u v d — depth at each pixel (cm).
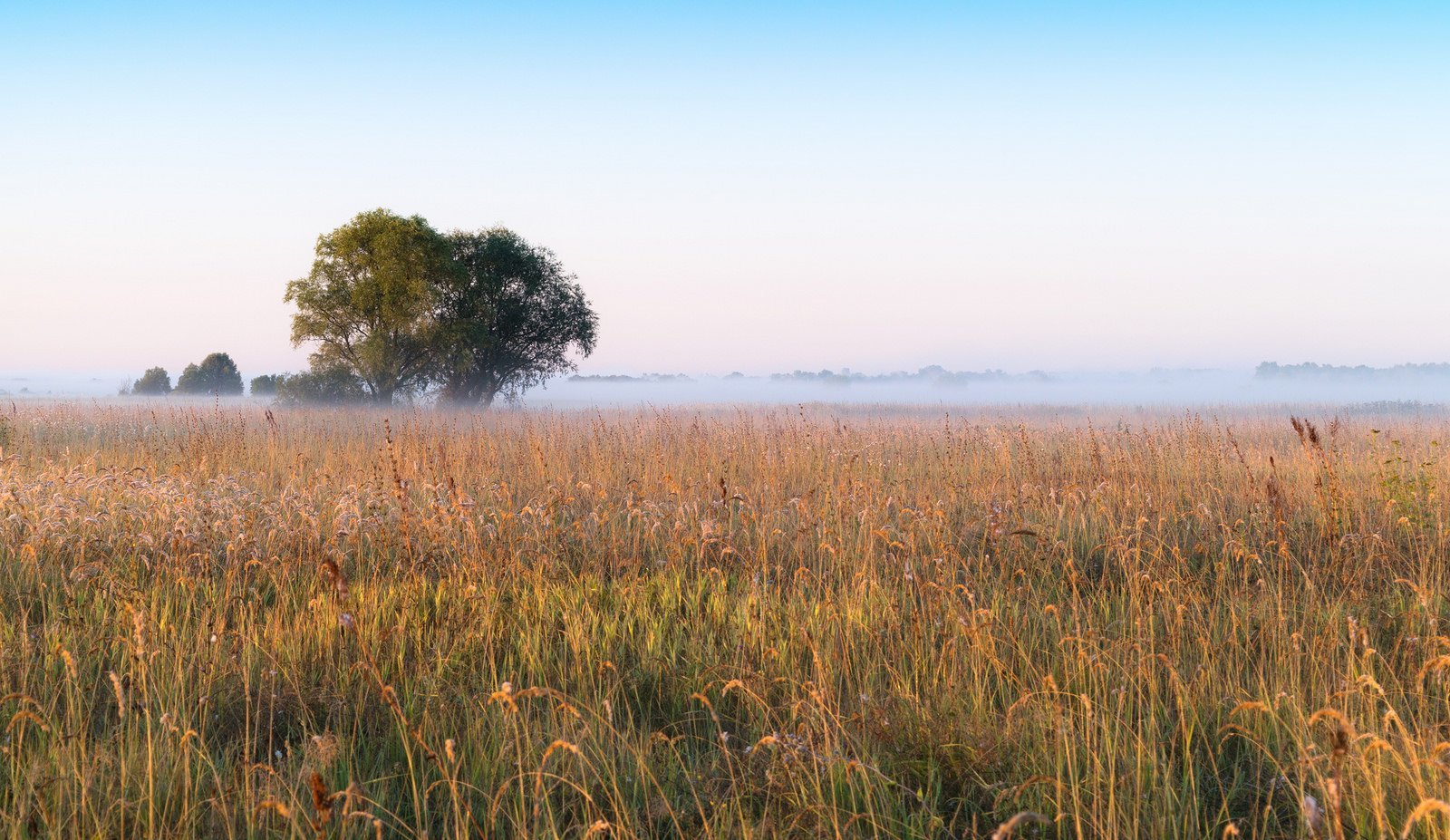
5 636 577
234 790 400
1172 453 1280
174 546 722
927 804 418
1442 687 500
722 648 596
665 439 1555
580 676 533
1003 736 457
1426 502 909
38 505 877
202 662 546
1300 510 933
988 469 1264
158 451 1494
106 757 422
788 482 1198
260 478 1248
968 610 639
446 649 596
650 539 870
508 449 1480
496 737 459
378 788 430
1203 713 490
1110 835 370
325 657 581
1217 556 819
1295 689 489
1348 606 654
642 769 427
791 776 421
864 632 602
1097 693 495
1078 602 642
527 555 794
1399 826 368
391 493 981
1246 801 419
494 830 389
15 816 377
